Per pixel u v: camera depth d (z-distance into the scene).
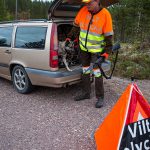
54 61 3.29
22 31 3.62
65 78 3.33
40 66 3.39
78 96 3.51
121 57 5.70
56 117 3.04
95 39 3.15
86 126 2.84
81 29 3.24
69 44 3.47
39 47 3.39
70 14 3.71
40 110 3.22
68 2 3.40
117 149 2.07
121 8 9.89
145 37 6.95
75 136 2.64
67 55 3.47
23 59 3.58
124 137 2.07
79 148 2.44
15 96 3.66
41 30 3.39
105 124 2.20
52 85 3.38
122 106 2.11
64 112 3.17
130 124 2.08
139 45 6.81
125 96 2.12
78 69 3.45
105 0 3.51
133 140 2.08
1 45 3.90
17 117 3.04
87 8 3.12
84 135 2.66
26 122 2.92
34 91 3.84
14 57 3.70
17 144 2.50
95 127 2.82
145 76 4.81
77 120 2.97
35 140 2.57
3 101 3.49
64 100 3.53
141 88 4.20
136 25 7.40
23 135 2.66
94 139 2.47
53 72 3.29
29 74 3.53
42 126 2.83
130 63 5.31
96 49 3.18
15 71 3.75
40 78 3.42
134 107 2.10
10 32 3.79
